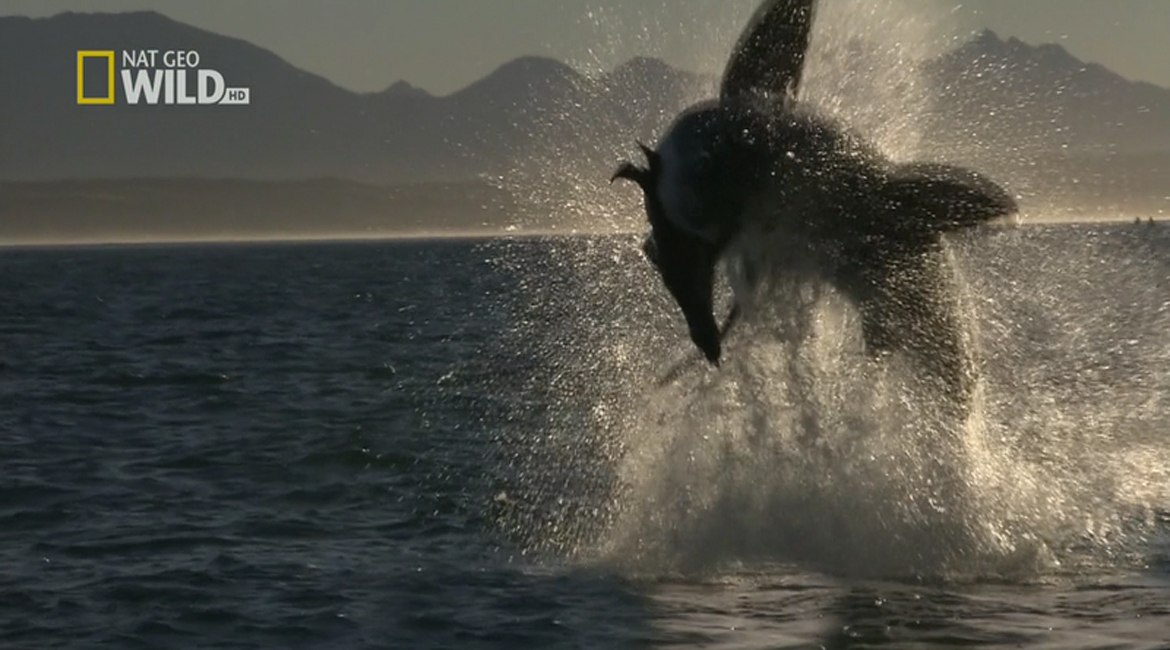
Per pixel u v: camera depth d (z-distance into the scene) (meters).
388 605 20.92
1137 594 20.22
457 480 30.06
